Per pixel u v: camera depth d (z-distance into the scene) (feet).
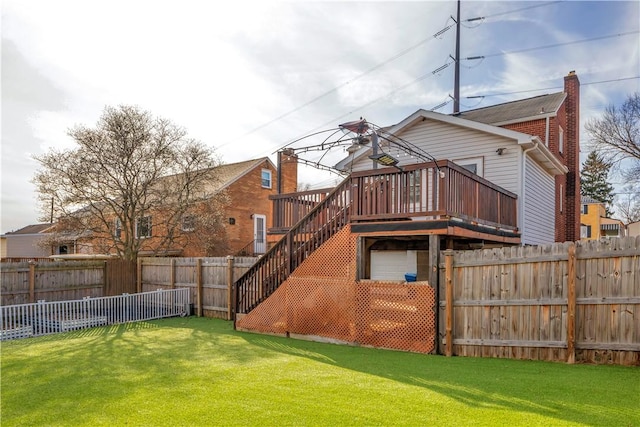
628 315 17.84
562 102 49.65
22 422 12.43
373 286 23.43
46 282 39.14
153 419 12.42
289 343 24.47
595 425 11.44
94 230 52.54
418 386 15.26
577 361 18.61
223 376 16.97
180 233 57.57
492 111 53.01
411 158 41.14
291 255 27.32
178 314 38.40
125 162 50.96
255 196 72.64
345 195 25.96
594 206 120.26
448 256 21.36
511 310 20.02
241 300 30.22
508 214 33.17
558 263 19.16
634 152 74.43
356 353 21.38
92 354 21.80
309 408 13.05
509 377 16.31
